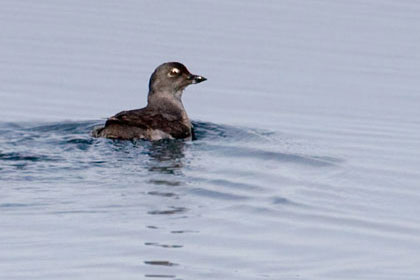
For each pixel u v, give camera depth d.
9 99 23.19
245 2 33.56
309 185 16.39
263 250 13.32
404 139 20.50
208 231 13.95
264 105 23.23
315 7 33.12
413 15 32.41
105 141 18.30
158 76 20.22
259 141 19.30
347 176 17.14
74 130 19.64
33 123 20.95
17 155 17.23
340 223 14.56
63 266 12.55
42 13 31.17
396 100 23.73
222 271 12.54
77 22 30.23
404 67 26.64
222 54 27.39
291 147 19.08
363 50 28.09
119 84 24.78
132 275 12.31
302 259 13.06
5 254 12.90
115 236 13.62
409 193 16.27
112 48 27.69
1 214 14.35
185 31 29.50
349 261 13.05
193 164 17.23
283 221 14.49
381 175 17.36
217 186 15.98
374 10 32.94
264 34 29.48
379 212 15.16
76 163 16.91
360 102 23.53
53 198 15.13
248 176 16.64
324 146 19.52
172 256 12.95
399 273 12.66
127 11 31.73
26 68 25.80
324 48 28.25
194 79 20.25
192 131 19.64
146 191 15.59
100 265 12.61
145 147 18.09
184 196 15.38
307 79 25.42
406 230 14.35
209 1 33.53
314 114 22.48
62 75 25.31
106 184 15.86
